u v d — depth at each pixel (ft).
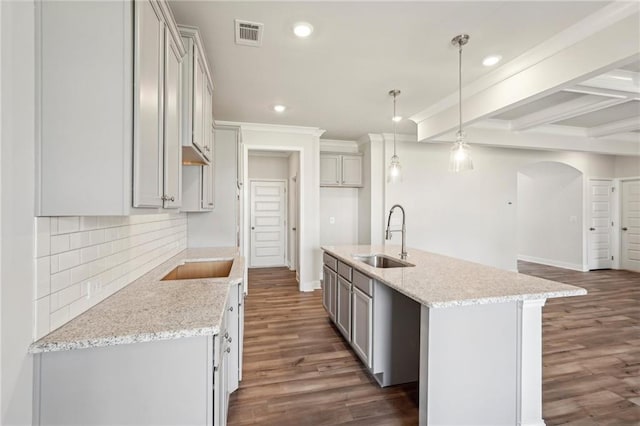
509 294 5.33
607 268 21.76
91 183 3.62
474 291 5.51
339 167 18.29
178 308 4.60
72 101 3.56
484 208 19.12
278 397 7.01
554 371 8.15
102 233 4.95
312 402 6.84
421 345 5.44
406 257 9.30
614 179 21.89
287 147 15.88
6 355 3.12
